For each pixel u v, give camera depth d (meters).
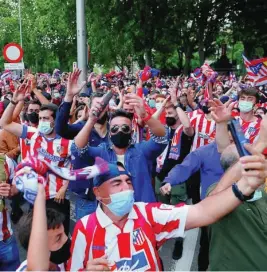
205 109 6.53
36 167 2.24
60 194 4.53
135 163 4.00
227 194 2.60
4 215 3.78
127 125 3.98
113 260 2.66
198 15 39.16
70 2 32.59
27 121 7.43
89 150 4.00
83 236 2.71
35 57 49.19
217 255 3.00
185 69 41.44
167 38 37.94
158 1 34.66
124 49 35.56
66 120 4.64
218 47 49.28
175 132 6.16
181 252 5.35
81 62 13.21
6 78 18.86
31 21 44.94
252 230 2.95
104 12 33.53
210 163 4.53
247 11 41.06
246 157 2.30
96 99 4.02
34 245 2.10
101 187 2.66
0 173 3.74
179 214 2.71
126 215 2.71
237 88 11.19
